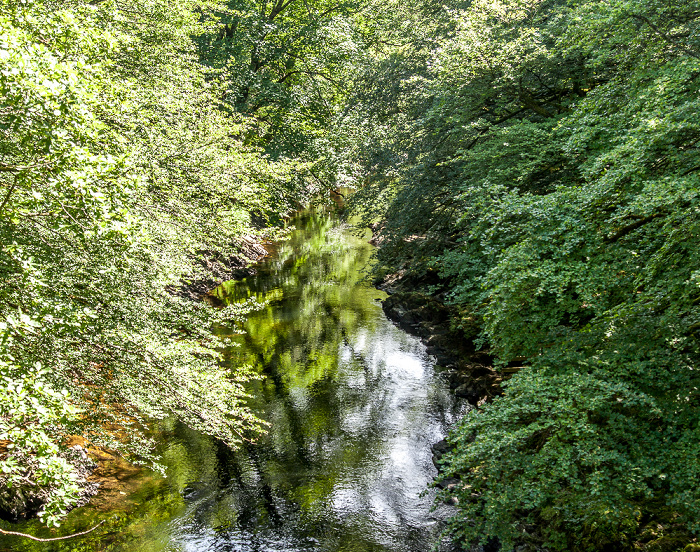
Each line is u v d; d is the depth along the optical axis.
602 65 11.57
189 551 8.48
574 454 6.83
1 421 4.59
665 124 6.66
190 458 11.05
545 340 8.19
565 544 7.62
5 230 6.25
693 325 7.45
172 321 9.74
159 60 12.50
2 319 5.18
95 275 7.31
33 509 8.91
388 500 9.92
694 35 8.39
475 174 14.15
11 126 4.96
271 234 13.28
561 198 7.71
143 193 8.86
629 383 6.84
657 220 7.08
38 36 6.08
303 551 8.59
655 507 7.61
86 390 7.96
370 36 28.91
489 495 6.76
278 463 11.00
